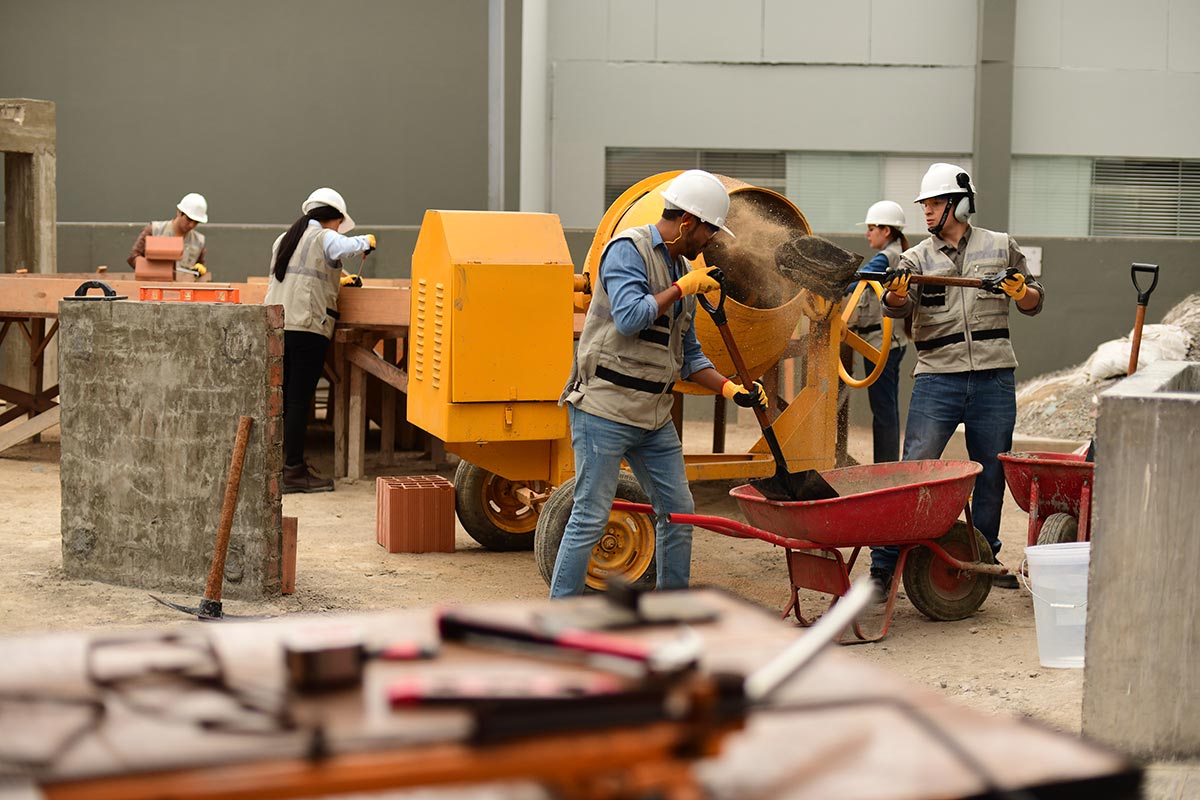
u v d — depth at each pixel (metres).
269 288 8.49
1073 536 5.68
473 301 5.96
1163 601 3.71
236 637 1.91
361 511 8.06
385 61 14.95
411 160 15.09
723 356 6.69
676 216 4.76
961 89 14.32
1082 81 14.16
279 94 14.90
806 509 4.92
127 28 14.68
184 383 5.65
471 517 6.98
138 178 14.84
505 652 1.83
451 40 14.98
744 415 12.82
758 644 1.92
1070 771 1.50
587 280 6.42
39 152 11.61
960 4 14.22
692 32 14.19
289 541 5.87
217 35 14.77
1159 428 3.67
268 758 1.44
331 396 11.82
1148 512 3.70
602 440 4.78
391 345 10.04
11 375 11.90
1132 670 3.76
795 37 14.23
